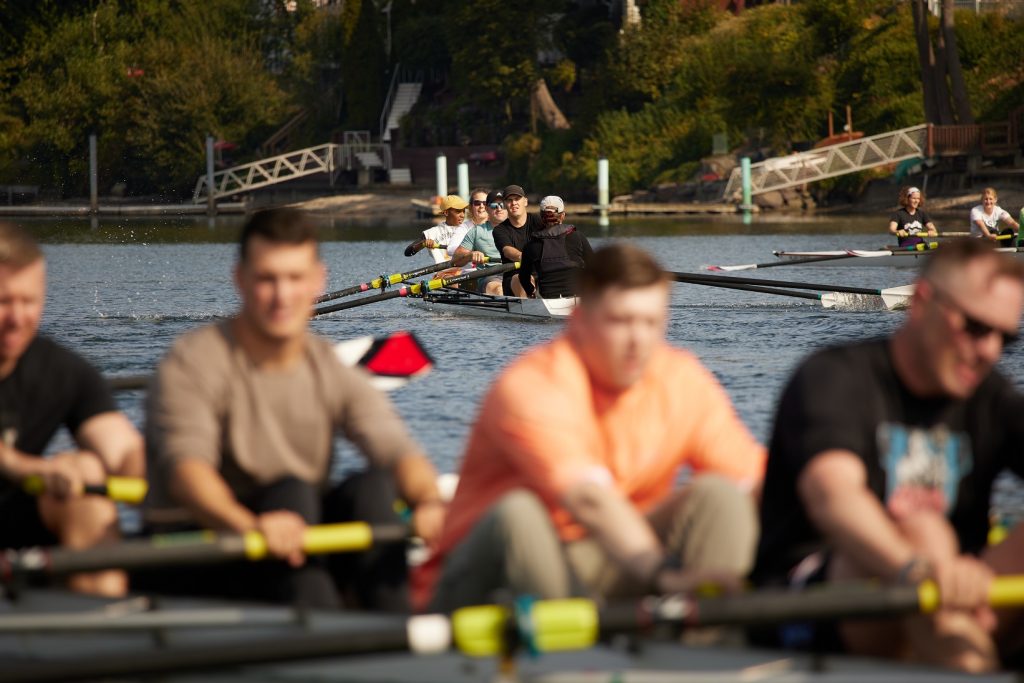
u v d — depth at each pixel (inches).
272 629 452.1
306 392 545.0
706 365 1429.6
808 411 457.7
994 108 6053.2
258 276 520.4
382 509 533.3
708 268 2539.4
